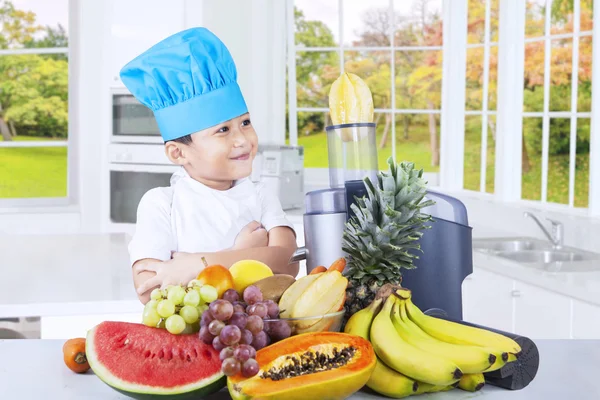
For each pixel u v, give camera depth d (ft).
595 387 3.26
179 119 4.71
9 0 17.24
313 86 19.58
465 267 3.69
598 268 9.23
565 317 8.32
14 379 3.39
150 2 13.15
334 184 3.72
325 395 2.73
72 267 7.71
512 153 12.80
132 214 13.33
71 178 15.01
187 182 5.32
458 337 3.11
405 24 19.34
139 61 4.58
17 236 9.82
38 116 18.19
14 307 6.25
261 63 14.30
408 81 20.12
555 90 21.12
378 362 3.03
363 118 3.65
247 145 4.85
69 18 14.62
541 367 3.55
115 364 2.97
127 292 6.61
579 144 22.06
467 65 17.53
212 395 3.14
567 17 20.16
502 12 12.77
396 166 3.14
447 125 14.33
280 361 2.79
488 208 12.65
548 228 11.06
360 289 3.18
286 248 5.20
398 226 3.09
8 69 17.92
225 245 5.24
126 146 13.20
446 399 3.08
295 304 3.02
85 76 14.08
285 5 14.39
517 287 9.23
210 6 13.32
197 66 4.55
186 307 3.01
